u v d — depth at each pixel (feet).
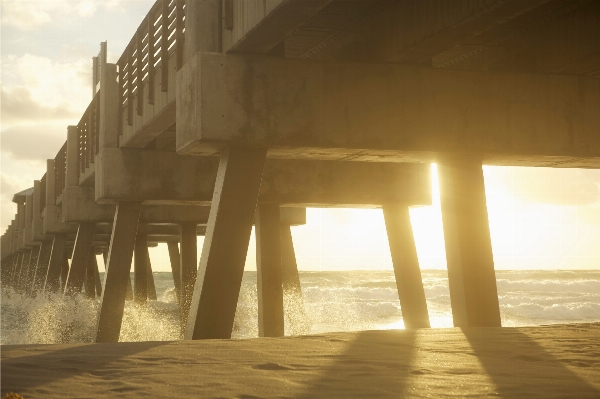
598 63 39.14
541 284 221.25
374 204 61.52
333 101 37.37
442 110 39.04
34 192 143.84
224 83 36.09
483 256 40.34
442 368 18.95
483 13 30.86
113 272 60.80
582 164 43.68
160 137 61.72
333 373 18.01
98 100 71.05
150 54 51.72
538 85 40.68
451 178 40.55
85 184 87.15
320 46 46.65
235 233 36.63
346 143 37.29
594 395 14.89
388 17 38.60
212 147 36.65
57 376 17.90
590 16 37.19
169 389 15.67
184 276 81.51
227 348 24.07
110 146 61.57
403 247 61.62
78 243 89.10
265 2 31.48
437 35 34.17
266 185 58.59
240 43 35.01
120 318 61.36
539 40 40.91
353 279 311.68
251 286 245.45
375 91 38.09
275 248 59.41
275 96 36.68
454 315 41.27
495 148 39.70
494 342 25.54
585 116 41.11
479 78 39.83
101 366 19.74
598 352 22.36
